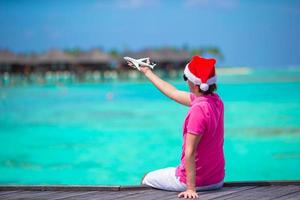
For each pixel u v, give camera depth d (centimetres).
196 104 494
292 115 2102
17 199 513
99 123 2020
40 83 6088
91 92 4050
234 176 1115
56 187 555
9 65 6500
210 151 508
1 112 2544
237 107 2467
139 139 1600
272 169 1172
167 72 6925
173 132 1730
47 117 2277
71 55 6694
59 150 1462
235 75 8200
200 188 522
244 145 1467
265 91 3569
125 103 2912
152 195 517
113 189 547
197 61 504
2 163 1305
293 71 9788
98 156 1348
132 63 551
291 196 506
